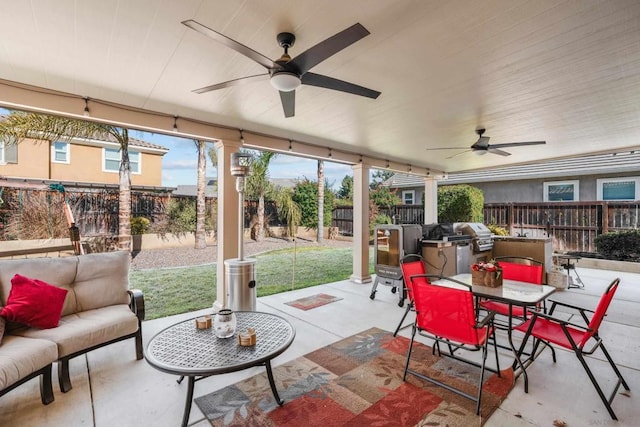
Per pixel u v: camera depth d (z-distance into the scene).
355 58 2.57
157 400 2.33
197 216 10.16
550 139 5.17
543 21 2.06
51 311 2.56
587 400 2.33
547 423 2.07
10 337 2.37
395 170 7.30
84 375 2.69
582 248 8.16
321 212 12.93
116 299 3.18
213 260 8.89
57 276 2.88
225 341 2.28
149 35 2.21
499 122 4.28
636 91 3.22
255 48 2.42
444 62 2.63
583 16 2.01
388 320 4.08
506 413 2.18
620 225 7.68
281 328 2.52
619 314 4.31
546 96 3.37
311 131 4.73
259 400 2.33
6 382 1.92
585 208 8.16
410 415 2.15
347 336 3.54
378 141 5.37
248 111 3.80
